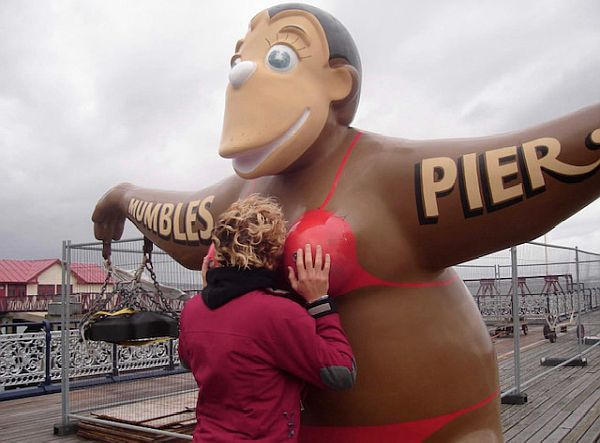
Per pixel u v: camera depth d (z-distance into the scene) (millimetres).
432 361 1966
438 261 2057
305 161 2174
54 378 7723
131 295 3902
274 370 1550
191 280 4410
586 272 9219
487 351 2162
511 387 6707
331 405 1969
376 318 1957
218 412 1563
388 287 1996
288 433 1563
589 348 8938
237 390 1525
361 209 2014
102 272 5621
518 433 4867
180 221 2766
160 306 3947
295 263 1802
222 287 1610
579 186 1783
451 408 1986
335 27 2162
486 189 1886
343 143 2225
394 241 2010
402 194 2029
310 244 1799
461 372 2021
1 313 19375
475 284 8508
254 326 1534
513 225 1887
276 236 1661
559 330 11344
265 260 1644
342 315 1981
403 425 1936
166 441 4781
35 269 27531
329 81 2127
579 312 8352
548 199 1817
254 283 1596
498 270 8664
